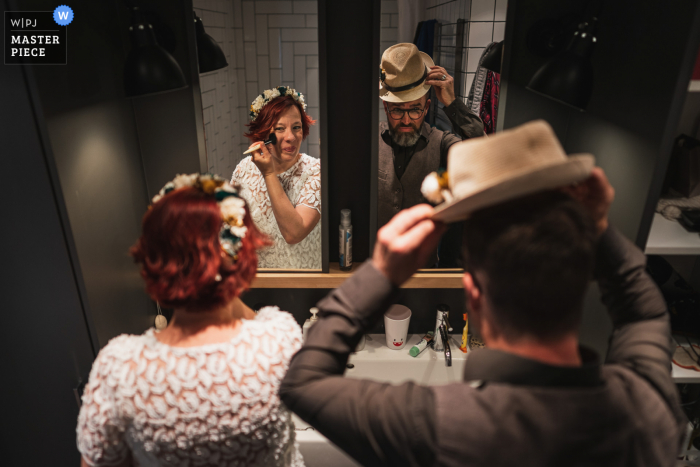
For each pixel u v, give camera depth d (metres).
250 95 1.44
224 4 1.36
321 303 0.74
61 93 1.17
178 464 0.85
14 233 1.22
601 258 0.81
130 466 0.97
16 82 1.08
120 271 1.46
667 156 1.13
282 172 1.51
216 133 1.49
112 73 1.39
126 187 1.48
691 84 1.11
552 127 1.54
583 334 1.49
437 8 1.36
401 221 0.69
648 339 0.74
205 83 1.44
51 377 1.39
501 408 0.59
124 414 0.84
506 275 0.60
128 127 1.48
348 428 0.63
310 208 1.55
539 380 0.60
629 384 0.65
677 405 0.70
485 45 1.40
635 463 0.60
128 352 0.85
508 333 0.63
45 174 1.16
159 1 1.39
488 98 1.46
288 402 0.68
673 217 1.42
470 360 0.66
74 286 1.27
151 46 1.33
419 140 1.47
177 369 0.82
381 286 0.69
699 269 1.71
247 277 0.87
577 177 0.59
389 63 1.39
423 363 1.68
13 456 1.52
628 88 1.25
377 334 1.81
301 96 1.44
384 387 0.66
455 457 0.58
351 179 1.58
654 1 1.15
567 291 0.59
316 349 0.69
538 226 0.59
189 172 1.57
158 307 1.72
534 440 0.58
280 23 1.38
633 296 0.79
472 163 0.62
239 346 0.86
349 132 1.52
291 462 1.00
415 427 0.60
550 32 1.42
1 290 1.29
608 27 1.34
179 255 0.80
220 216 0.83
